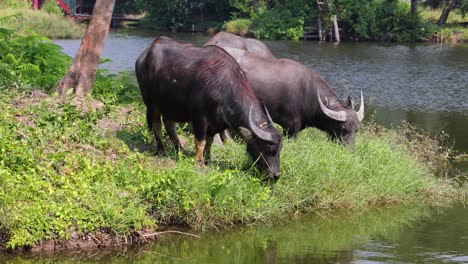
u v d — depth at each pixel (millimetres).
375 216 16469
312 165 16422
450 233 15375
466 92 37344
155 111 16875
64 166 14859
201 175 14859
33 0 70750
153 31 74875
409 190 17891
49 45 22016
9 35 22016
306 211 16250
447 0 71938
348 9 69062
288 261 13336
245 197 15062
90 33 19906
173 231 14250
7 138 15125
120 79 23703
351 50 58438
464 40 68938
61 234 13148
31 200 13594
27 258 12781
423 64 48625
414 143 22812
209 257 13383
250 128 15344
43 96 18781
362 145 18531
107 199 13914
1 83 18922
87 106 18609
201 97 15672
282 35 69812
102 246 13445
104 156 15836
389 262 13438
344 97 34969
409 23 68875
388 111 31562
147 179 14625
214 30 73938
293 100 18453
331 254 13805
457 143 25031
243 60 18453
